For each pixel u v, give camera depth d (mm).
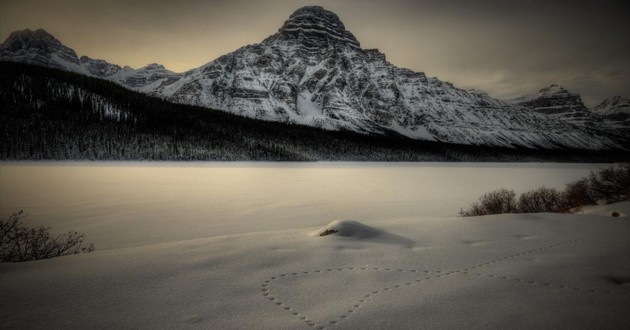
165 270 5730
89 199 32844
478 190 42938
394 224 9562
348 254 6750
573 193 20000
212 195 36906
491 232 8555
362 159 154125
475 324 3992
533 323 4016
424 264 6180
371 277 5547
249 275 5586
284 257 6531
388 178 64250
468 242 7684
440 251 6965
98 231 19656
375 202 32031
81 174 60438
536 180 61094
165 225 21469
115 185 44875
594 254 6660
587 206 17984
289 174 70375
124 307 4371
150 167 82750
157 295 4750
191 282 5234
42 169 70062
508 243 7547
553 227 8984
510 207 18797
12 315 4094
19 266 5789
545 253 6781
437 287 5109
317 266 6051
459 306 4469
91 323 3965
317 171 82625
